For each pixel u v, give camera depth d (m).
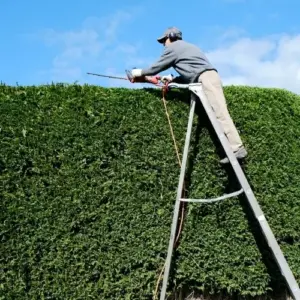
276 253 5.67
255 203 5.75
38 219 5.65
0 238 5.52
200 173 6.24
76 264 5.71
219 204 6.26
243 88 6.74
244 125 6.53
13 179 5.64
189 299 6.17
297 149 6.76
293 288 5.59
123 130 6.07
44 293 5.61
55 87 6.08
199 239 6.14
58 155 5.81
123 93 6.22
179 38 6.38
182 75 6.16
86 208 5.81
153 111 6.21
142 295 5.91
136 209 5.96
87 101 6.06
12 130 5.74
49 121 5.88
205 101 5.95
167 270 5.82
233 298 6.35
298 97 7.16
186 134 6.11
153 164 6.06
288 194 6.57
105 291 5.78
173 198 6.08
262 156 6.53
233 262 6.22
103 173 5.93
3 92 5.93
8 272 5.50
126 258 5.88
